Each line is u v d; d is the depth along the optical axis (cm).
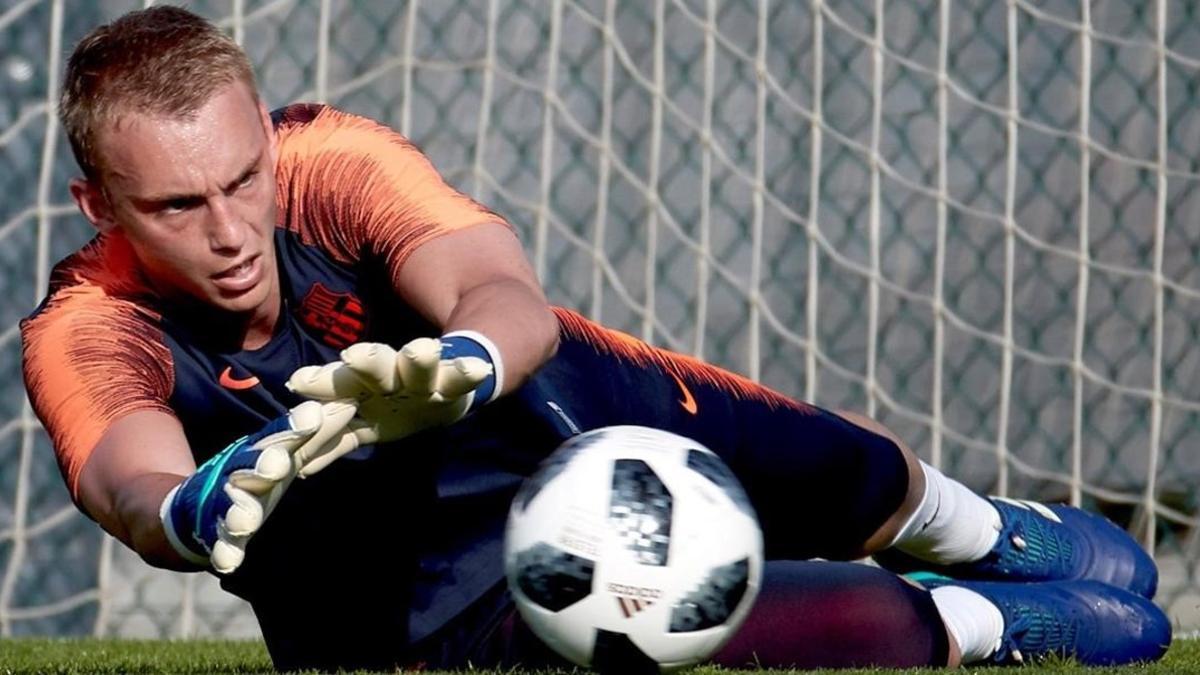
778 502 1112
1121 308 2275
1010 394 2284
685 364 1099
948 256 2280
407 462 936
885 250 2280
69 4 2242
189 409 886
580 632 707
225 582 987
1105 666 1058
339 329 902
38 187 2336
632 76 2266
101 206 838
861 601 965
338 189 882
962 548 1216
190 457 807
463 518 962
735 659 947
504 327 748
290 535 947
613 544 700
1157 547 2242
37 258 2336
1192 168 2275
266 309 876
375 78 2284
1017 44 2266
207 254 774
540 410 980
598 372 1043
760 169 2200
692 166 2252
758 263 2148
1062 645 1106
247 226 778
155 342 867
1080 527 1285
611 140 2272
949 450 2291
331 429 612
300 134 897
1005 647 1067
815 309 2184
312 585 970
